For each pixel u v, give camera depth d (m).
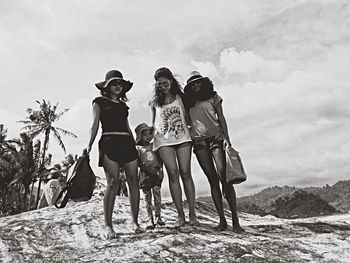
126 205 5.56
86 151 3.94
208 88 4.55
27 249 3.67
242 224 5.64
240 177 4.13
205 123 4.49
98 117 4.08
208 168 4.54
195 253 3.35
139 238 3.81
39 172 29.73
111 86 4.18
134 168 4.18
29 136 32.22
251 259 3.32
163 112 4.52
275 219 6.86
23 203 31.56
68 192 3.84
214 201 4.55
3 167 31.09
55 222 4.53
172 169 4.39
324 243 4.24
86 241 3.95
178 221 4.39
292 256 3.59
